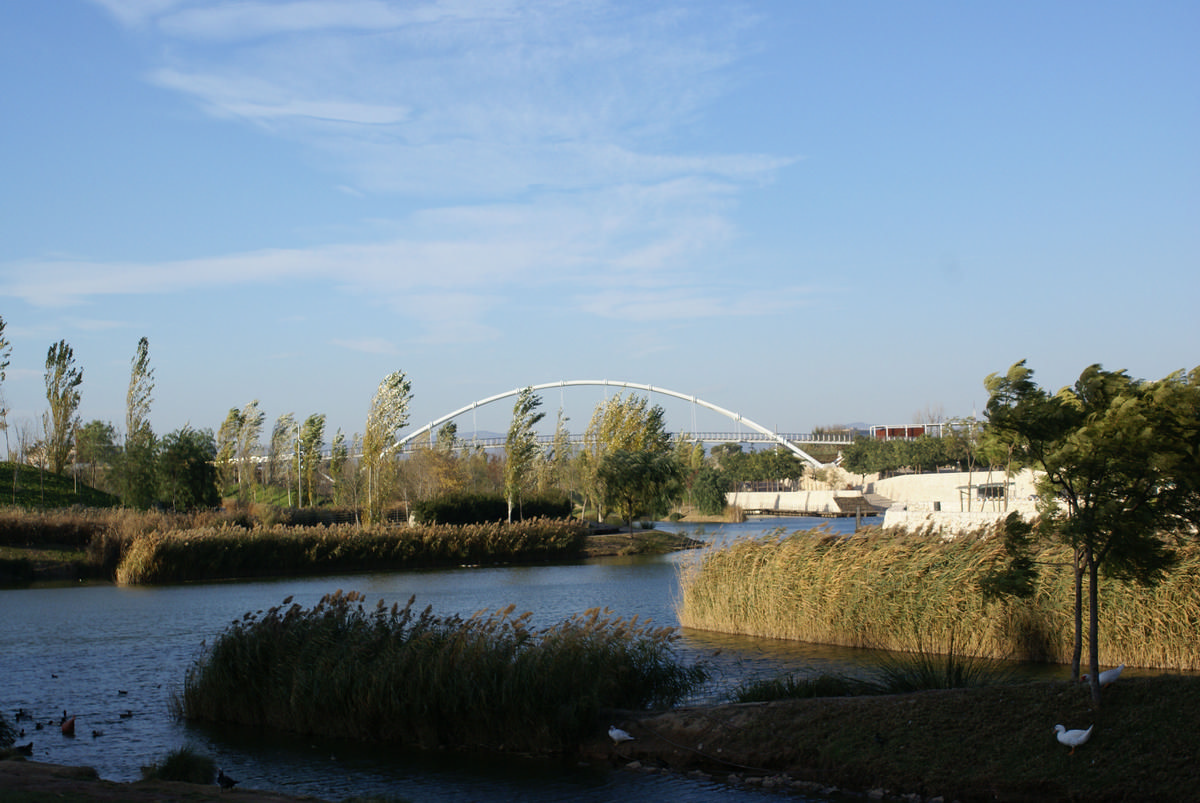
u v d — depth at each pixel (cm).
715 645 2094
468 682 1359
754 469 13812
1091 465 1055
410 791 1156
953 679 1407
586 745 1308
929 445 10762
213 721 1524
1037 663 1778
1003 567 1861
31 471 6631
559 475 9138
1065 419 1083
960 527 2402
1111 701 1123
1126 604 1708
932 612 1928
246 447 8044
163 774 1134
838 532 2366
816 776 1155
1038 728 1116
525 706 1322
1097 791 1010
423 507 6041
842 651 1991
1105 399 1124
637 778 1194
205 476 6150
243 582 3956
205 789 1016
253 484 7950
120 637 2433
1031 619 1805
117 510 4988
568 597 3284
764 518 10325
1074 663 1205
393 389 6181
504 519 6312
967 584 1898
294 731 1455
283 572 4369
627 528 7225
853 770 1137
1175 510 1084
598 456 7375
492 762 1279
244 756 1319
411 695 1373
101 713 1591
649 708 1415
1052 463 1070
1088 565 1196
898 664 1669
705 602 2367
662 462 6525
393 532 4797
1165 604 1673
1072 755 1062
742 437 15912
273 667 1516
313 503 7906
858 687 1416
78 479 7050
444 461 8575
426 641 1447
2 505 5522
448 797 1131
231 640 1568
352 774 1229
